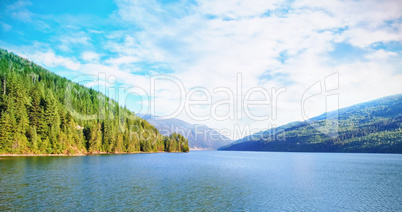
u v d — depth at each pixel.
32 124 138.00
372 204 45.25
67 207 38.62
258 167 115.50
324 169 108.31
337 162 155.88
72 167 87.38
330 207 42.78
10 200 41.41
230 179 71.75
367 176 85.12
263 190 55.66
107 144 197.12
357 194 53.50
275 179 73.94
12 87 142.12
